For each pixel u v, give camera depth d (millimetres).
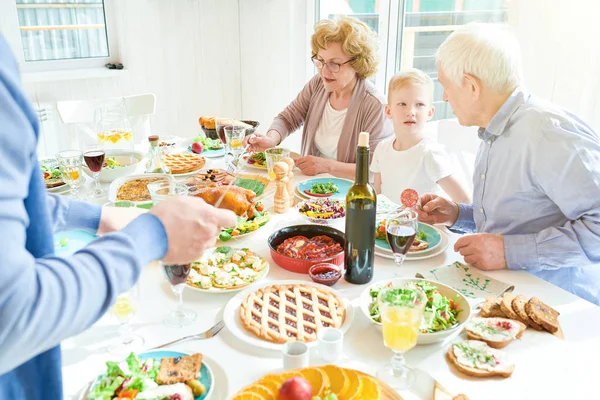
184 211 745
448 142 2471
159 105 3980
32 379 733
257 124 2719
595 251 1330
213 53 4109
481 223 1634
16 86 561
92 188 1948
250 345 1051
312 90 2695
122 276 641
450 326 1082
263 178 1979
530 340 1073
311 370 888
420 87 2035
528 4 1968
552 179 1374
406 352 1040
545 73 1965
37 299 550
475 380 957
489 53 1408
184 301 1217
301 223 1644
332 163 2205
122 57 3777
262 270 1319
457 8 2617
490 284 1288
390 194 2188
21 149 556
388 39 3088
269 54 3852
